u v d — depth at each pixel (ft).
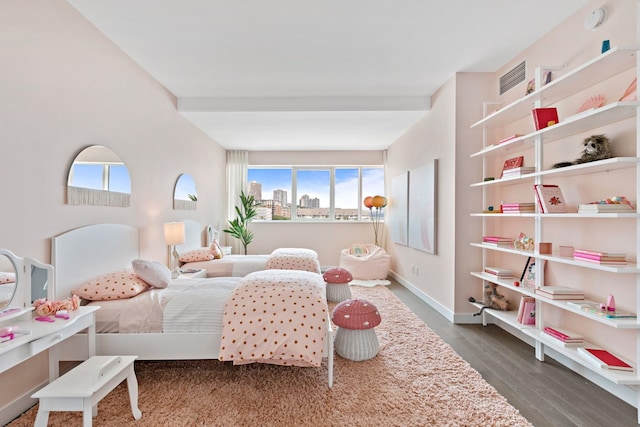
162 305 6.96
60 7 6.80
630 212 5.89
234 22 7.91
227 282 8.38
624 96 6.02
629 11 6.31
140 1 7.03
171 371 7.40
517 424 5.57
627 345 6.31
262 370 7.45
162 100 11.65
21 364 5.99
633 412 5.96
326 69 10.56
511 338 9.53
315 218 21.77
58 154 6.77
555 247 8.20
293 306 6.66
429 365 7.72
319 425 5.54
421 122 14.20
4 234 5.61
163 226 11.59
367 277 17.46
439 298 12.18
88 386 4.76
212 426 5.52
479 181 10.88
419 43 9.00
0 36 5.51
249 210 19.69
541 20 7.94
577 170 6.71
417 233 14.38
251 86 11.89
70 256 6.99
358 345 7.95
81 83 7.45
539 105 7.97
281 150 21.11
